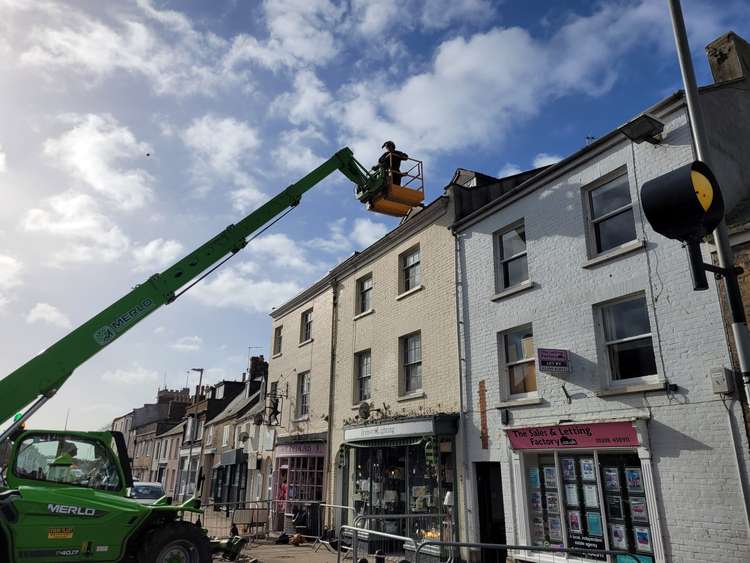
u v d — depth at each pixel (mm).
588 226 11320
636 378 9945
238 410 33250
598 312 10797
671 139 9977
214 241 11312
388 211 14289
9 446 8617
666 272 9609
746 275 8500
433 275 15422
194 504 9398
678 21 6656
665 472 8961
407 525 13648
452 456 13375
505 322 12727
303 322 23328
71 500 8242
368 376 18016
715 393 8539
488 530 12445
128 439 64688
